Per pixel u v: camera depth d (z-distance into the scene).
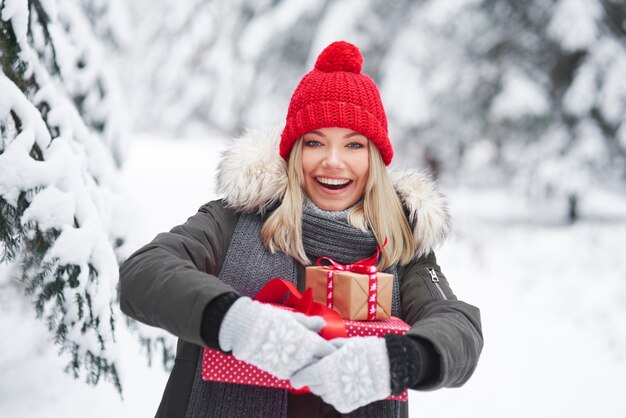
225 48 13.18
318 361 0.99
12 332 2.26
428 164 10.19
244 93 12.27
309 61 9.63
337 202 1.46
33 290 1.89
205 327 1.00
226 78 12.99
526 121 9.11
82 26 2.58
